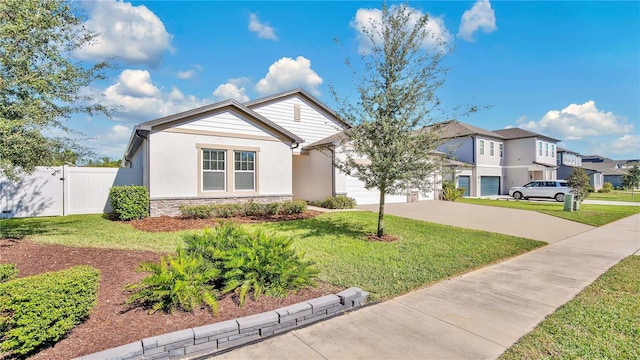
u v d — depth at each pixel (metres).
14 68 6.79
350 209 14.55
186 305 3.63
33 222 10.32
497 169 33.38
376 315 3.90
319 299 3.96
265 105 16.80
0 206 11.59
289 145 14.36
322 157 16.38
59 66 7.55
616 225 12.52
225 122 12.66
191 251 4.79
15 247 6.66
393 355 2.96
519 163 33.72
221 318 3.55
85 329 3.23
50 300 2.79
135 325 3.34
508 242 8.41
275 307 3.88
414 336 3.34
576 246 8.42
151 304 3.83
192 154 11.98
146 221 10.37
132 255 6.07
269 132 13.77
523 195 25.73
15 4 6.65
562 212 15.73
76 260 5.70
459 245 7.85
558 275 5.66
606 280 5.30
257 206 12.09
